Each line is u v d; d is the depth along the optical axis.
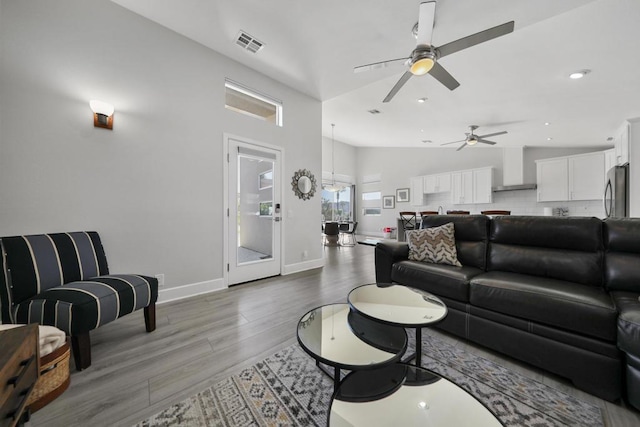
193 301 2.61
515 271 2.05
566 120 4.15
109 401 1.24
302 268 3.99
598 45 2.31
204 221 2.88
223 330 1.99
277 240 3.66
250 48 2.82
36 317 1.46
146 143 2.46
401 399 0.95
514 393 1.31
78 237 1.94
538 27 2.21
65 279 1.74
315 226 4.18
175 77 2.64
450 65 2.82
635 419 1.14
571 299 1.38
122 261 2.33
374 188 9.69
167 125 2.60
